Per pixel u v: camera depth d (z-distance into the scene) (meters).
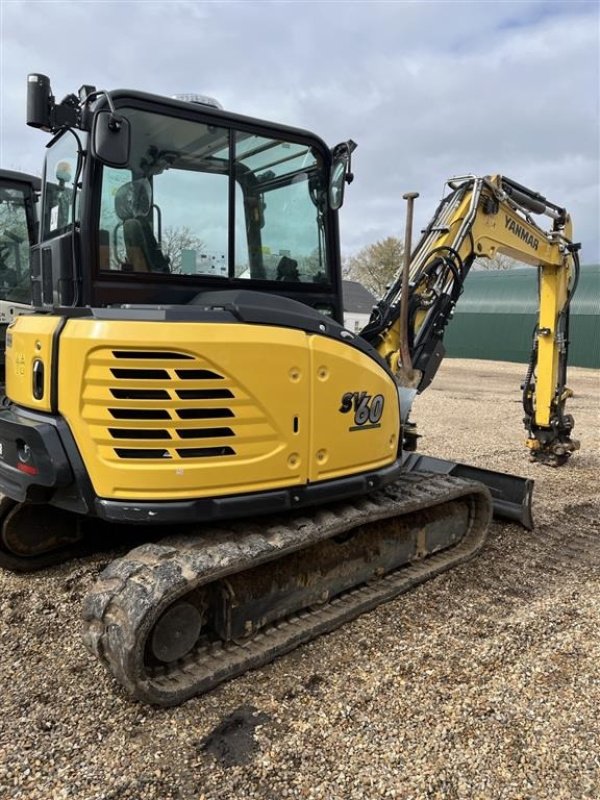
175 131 3.52
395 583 4.20
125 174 3.41
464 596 4.26
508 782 2.61
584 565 4.89
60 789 2.52
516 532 5.50
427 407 13.07
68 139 3.62
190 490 3.06
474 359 29.33
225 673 3.15
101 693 3.13
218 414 3.09
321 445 3.48
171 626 2.99
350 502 3.92
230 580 3.27
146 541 4.90
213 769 2.64
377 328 4.89
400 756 2.74
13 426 3.29
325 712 3.01
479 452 8.69
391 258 51.03
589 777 2.64
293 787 2.56
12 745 2.75
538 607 4.12
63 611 3.93
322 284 4.18
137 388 2.96
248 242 3.84
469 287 30.98
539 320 7.46
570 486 7.06
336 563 3.82
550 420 7.59
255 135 3.79
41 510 4.41
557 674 3.38
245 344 3.11
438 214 5.43
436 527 4.61
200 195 3.64
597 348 25.33
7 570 4.43
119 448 3.00
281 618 3.62
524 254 6.42
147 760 2.69
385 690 3.19
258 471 3.22
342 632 3.73
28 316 3.57
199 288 3.67
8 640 3.60
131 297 3.47
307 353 3.34
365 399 3.71
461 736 2.87
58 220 3.80
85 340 2.96
